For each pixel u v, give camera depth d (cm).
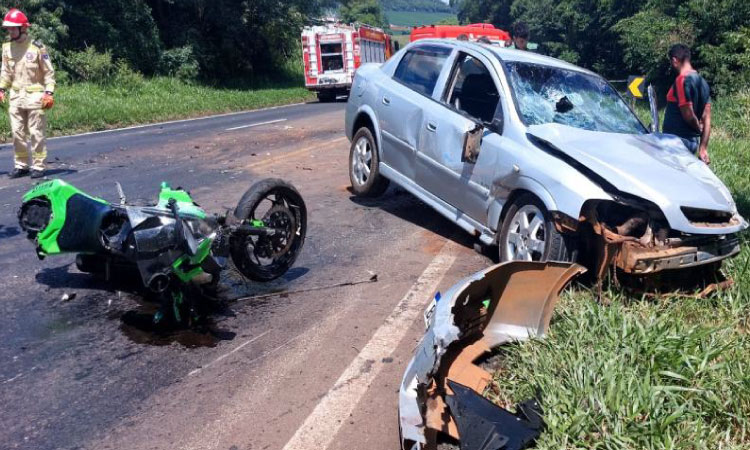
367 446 324
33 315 456
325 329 454
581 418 311
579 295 473
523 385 354
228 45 3406
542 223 507
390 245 643
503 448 286
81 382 374
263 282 525
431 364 300
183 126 1608
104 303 480
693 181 498
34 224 470
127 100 2052
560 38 3800
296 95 3138
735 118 1504
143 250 422
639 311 451
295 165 1014
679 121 659
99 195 771
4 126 1368
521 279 391
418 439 291
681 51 650
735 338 414
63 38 2469
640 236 476
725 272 525
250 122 1730
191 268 438
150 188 820
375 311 486
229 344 427
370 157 770
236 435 330
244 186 851
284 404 359
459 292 340
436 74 679
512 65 616
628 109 636
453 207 625
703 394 341
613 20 3312
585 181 481
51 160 1022
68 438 323
